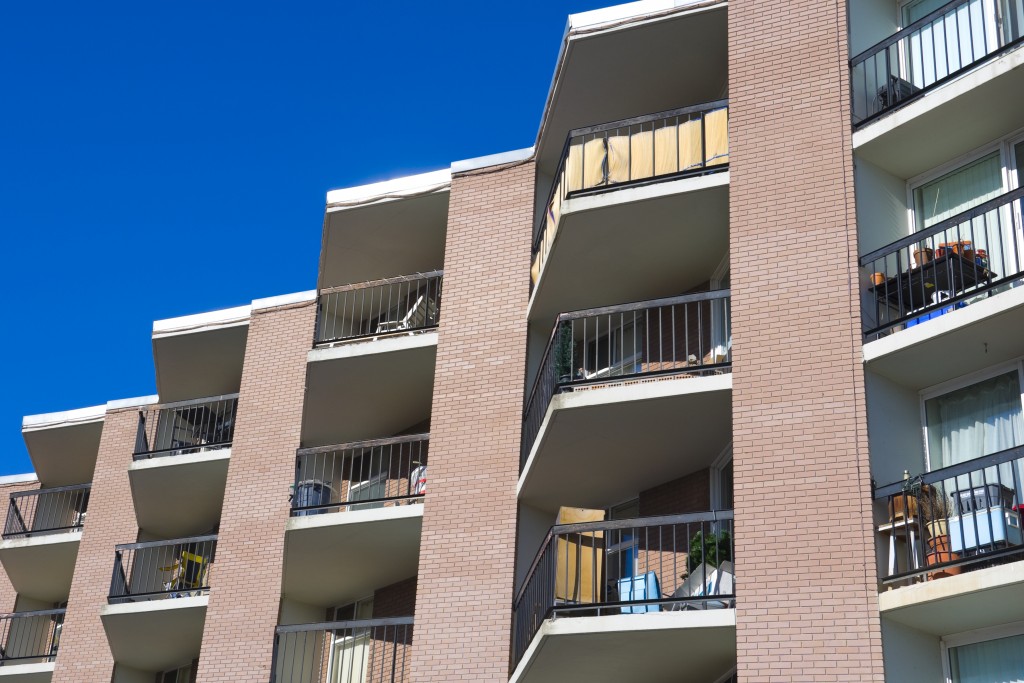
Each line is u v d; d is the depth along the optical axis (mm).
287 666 26641
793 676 17016
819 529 17734
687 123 22266
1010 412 18203
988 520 16484
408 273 29797
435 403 25000
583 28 23469
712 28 22828
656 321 23547
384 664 26250
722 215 21516
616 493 22906
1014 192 17797
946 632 17344
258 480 28344
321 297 29219
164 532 33062
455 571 23312
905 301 19594
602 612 20250
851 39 21219
